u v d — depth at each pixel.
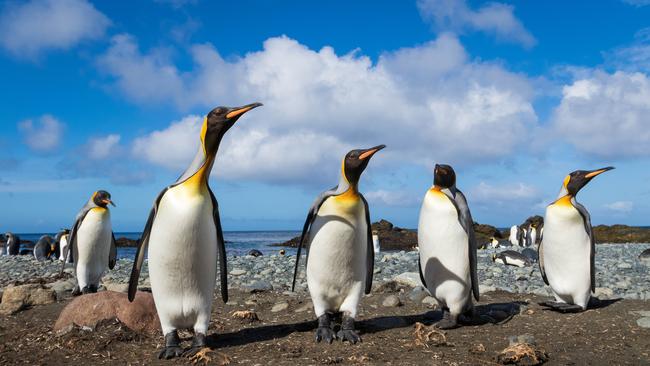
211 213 4.65
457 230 5.73
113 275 11.97
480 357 4.65
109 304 5.66
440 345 5.07
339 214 5.09
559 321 6.12
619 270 12.12
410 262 14.25
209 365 4.54
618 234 38.41
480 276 10.85
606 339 5.25
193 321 4.86
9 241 26.97
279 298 8.05
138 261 5.03
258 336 5.61
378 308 7.20
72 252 8.54
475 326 5.98
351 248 5.18
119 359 4.78
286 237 96.44
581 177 6.41
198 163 4.59
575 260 6.49
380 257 16.52
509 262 14.37
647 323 5.71
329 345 5.11
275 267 12.99
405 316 6.57
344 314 5.42
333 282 5.30
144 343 5.26
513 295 8.32
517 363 4.42
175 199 4.51
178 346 4.84
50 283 10.02
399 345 5.08
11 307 6.77
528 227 31.11
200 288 4.71
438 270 5.82
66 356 4.87
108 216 8.59
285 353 4.86
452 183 5.86
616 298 7.73
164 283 4.65
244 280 10.70
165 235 4.51
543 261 6.97
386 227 45.78
